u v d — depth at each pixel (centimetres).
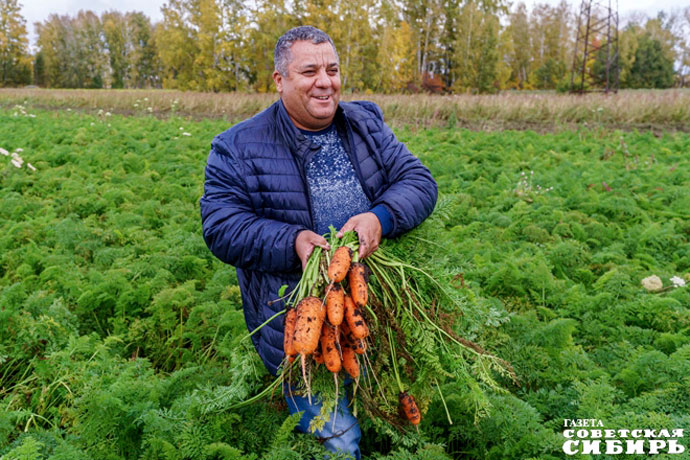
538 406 329
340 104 262
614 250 629
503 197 880
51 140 1426
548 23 8812
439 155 1247
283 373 237
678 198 853
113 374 332
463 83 5900
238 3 4950
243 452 290
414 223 249
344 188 254
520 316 415
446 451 319
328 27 4569
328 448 264
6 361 405
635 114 1881
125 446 297
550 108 2025
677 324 436
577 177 1012
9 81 9031
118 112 2741
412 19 6656
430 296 267
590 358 397
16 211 758
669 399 313
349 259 220
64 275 507
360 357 251
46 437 292
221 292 487
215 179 245
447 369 264
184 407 295
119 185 910
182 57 5575
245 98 2725
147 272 531
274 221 237
